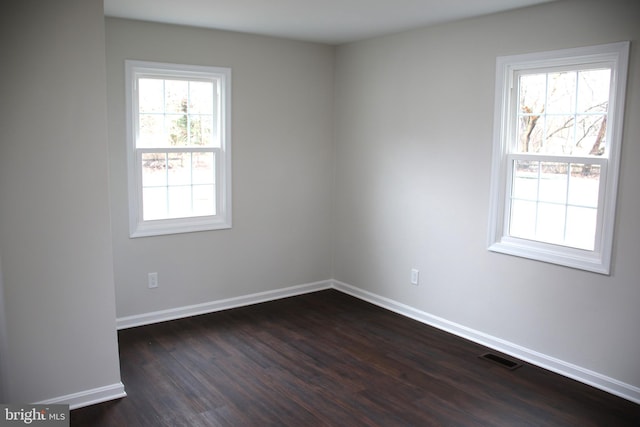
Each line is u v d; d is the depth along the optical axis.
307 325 4.39
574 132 3.43
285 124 4.93
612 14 3.10
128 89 4.07
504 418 2.98
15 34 2.68
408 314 4.62
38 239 2.85
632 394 3.17
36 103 2.77
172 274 4.46
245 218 4.80
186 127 4.47
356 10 3.65
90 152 2.94
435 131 4.22
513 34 3.61
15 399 2.88
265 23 4.12
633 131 3.06
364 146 4.92
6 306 2.81
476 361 3.71
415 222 4.47
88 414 2.96
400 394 3.24
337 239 5.36
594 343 3.34
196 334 4.16
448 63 4.06
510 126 3.75
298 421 2.92
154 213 4.38
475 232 3.99
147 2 3.47
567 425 2.91
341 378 3.44
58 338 2.96
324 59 5.09
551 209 3.57
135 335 4.13
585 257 3.36
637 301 3.12
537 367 3.62
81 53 2.85
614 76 3.17
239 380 3.40
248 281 4.90
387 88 4.61
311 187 5.19
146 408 3.04
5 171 2.73
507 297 3.81
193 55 4.33
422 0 3.35
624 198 3.13
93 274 3.02
